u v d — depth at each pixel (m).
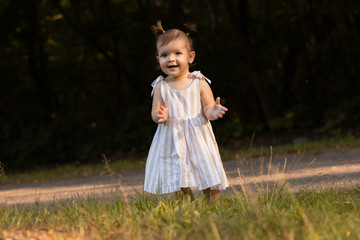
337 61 20.66
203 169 4.96
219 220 4.12
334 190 5.48
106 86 20.31
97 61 20.80
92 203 5.43
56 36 20.05
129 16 19.02
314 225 3.78
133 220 4.40
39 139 17.78
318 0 19.34
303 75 22.11
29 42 19.08
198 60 19.00
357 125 16.38
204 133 5.11
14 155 18.59
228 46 19.67
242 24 18.28
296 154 11.63
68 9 19.41
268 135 17.16
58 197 7.91
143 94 20.38
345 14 18.80
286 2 19.83
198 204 4.88
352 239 3.50
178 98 5.09
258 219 3.95
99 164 14.26
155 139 5.22
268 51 19.78
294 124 18.02
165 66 5.12
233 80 19.56
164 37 5.12
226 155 12.86
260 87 18.03
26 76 20.47
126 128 17.92
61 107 20.08
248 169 9.24
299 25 20.02
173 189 4.95
